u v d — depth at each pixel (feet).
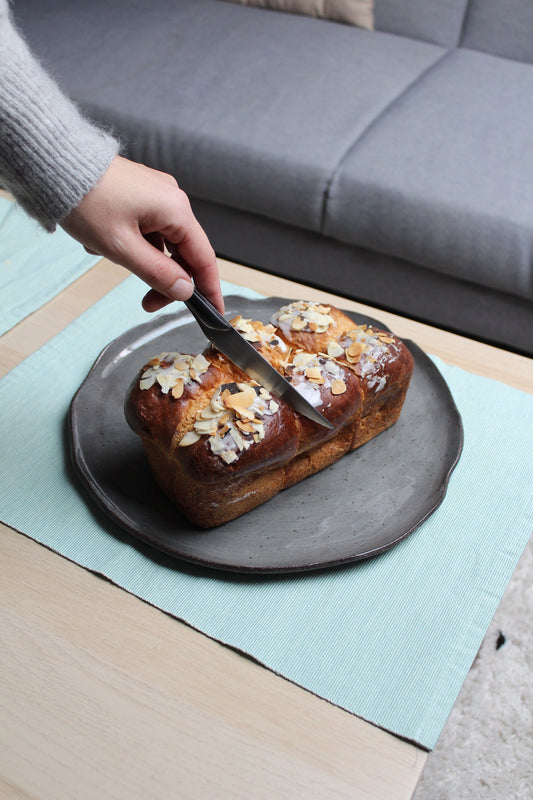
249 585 2.82
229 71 5.93
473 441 3.29
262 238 5.77
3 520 2.92
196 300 2.85
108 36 6.36
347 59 6.14
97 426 3.18
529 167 5.00
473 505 3.09
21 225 4.12
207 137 5.37
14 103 2.60
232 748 2.50
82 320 3.66
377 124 5.42
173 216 2.80
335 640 2.72
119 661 2.64
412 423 3.31
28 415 3.26
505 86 5.81
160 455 2.94
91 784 2.43
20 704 2.54
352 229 5.16
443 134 5.28
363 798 2.43
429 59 6.29
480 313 5.26
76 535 2.90
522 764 3.87
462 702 4.06
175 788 2.43
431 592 2.84
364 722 2.57
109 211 2.73
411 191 4.89
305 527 2.96
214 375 2.96
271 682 2.63
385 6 6.54
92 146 2.72
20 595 2.76
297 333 3.21
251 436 2.82
